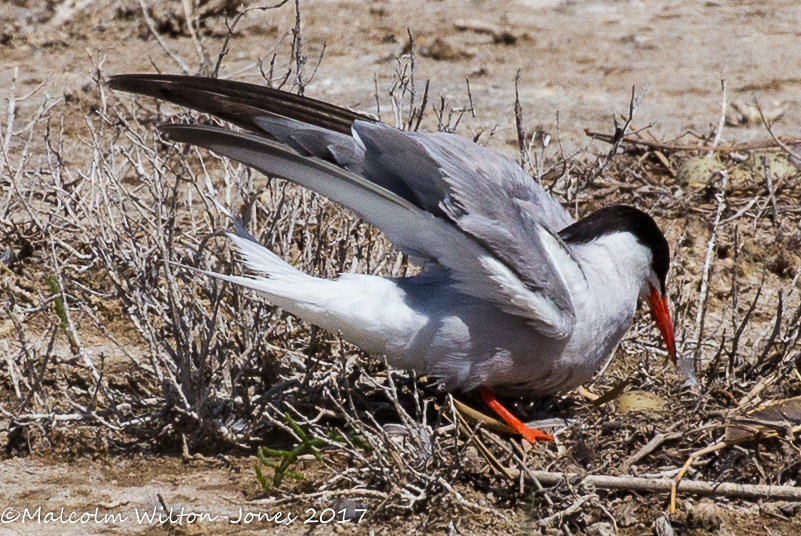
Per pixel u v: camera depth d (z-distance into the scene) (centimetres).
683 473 856
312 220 1127
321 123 913
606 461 878
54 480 870
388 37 1873
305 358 987
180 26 1850
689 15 2058
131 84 909
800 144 1479
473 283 873
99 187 1083
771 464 883
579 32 1953
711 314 1158
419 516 825
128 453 909
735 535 814
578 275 901
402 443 871
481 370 904
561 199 1274
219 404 945
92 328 1084
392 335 884
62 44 1803
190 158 1362
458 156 902
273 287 870
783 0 2136
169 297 953
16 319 956
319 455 873
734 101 1662
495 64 1802
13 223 1192
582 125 1569
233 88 909
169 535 807
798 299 1191
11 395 982
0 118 1498
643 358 1066
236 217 1000
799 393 988
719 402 968
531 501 809
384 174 887
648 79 1764
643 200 1363
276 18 1905
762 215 1347
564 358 909
